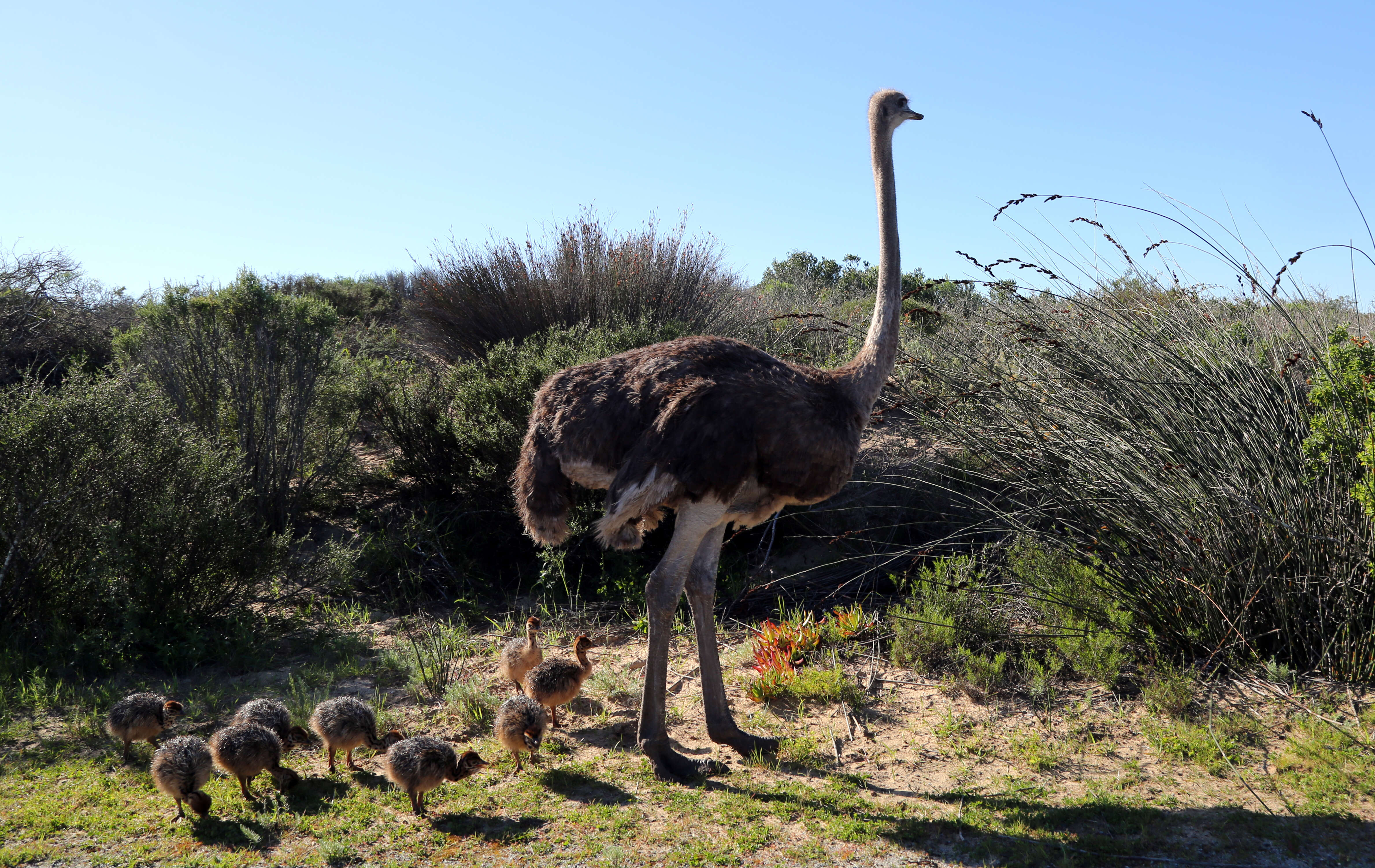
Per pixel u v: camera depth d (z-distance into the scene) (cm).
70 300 1157
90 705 479
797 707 475
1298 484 471
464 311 1084
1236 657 469
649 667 406
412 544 708
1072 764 404
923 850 339
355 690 515
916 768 407
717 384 387
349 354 1095
